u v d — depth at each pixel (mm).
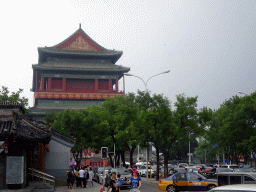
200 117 43844
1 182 26656
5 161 26828
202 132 43906
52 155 41250
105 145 59438
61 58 129125
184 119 43375
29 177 33625
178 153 146500
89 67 126250
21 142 27391
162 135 44719
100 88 130375
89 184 39344
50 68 120062
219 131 63188
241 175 19672
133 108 49062
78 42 130375
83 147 59250
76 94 122312
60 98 121750
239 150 63875
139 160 116500
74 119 55531
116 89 127750
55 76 124688
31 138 27203
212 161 133500
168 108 43750
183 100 44250
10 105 31203
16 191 26125
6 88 58469
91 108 69250
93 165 99938
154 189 34688
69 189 34594
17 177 26922
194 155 152125
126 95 68812
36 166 35719
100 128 57219
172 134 44562
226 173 20141
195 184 28531
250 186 9844
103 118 62250
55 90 125750
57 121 58312
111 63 136375
